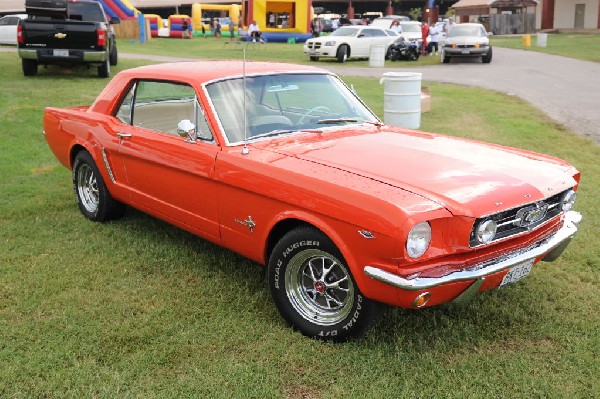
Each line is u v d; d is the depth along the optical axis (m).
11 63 17.06
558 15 50.53
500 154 4.13
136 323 3.81
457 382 3.25
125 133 4.95
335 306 3.66
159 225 5.59
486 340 3.68
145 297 4.18
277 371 3.33
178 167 4.34
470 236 3.26
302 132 4.40
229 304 4.07
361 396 3.12
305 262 3.68
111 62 18.00
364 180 3.41
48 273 4.53
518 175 3.71
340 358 3.44
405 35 29.98
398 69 21.05
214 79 4.43
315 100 4.77
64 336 3.66
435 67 22.25
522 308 4.09
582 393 3.16
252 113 4.37
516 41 39.50
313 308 3.70
